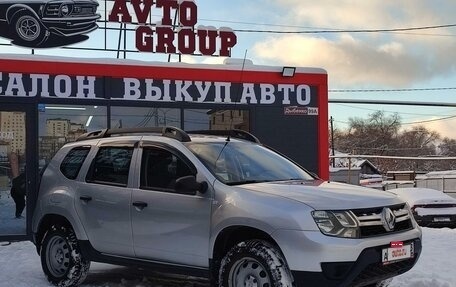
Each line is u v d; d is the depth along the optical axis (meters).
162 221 5.98
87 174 6.92
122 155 6.68
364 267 4.96
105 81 11.91
